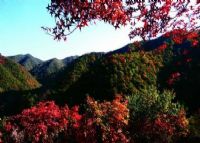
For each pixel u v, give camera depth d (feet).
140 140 92.12
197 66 211.20
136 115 96.02
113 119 75.97
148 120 94.43
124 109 76.84
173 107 103.86
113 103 76.84
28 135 76.84
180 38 29.40
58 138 77.51
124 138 75.82
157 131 92.79
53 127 77.56
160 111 100.22
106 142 75.00
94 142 75.41
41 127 76.79
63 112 79.41
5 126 76.89
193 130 107.86
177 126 98.22
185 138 106.01
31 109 80.18
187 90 209.87
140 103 101.96
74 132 76.43
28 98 301.02
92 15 20.81
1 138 76.28
